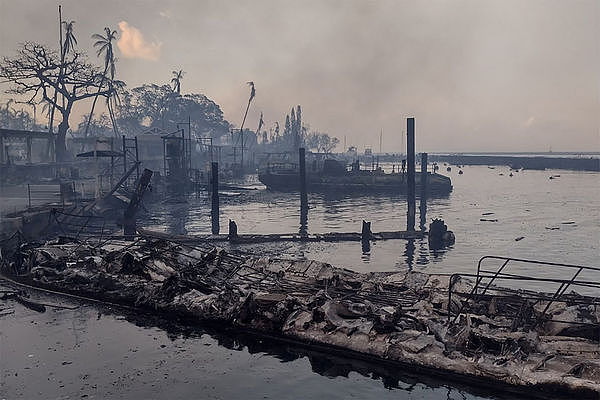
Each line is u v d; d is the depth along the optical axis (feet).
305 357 31.73
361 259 61.93
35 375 28.14
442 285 39.88
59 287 44.98
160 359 30.91
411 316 32.89
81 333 35.22
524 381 25.67
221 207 120.37
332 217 103.50
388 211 113.39
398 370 29.22
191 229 86.58
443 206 122.42
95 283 44.06
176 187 129.59
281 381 28.17
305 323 33.47
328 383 27.96
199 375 28.71
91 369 29.17
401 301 36.99
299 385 27.66
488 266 58.39
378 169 167.53
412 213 92.53
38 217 68.74
